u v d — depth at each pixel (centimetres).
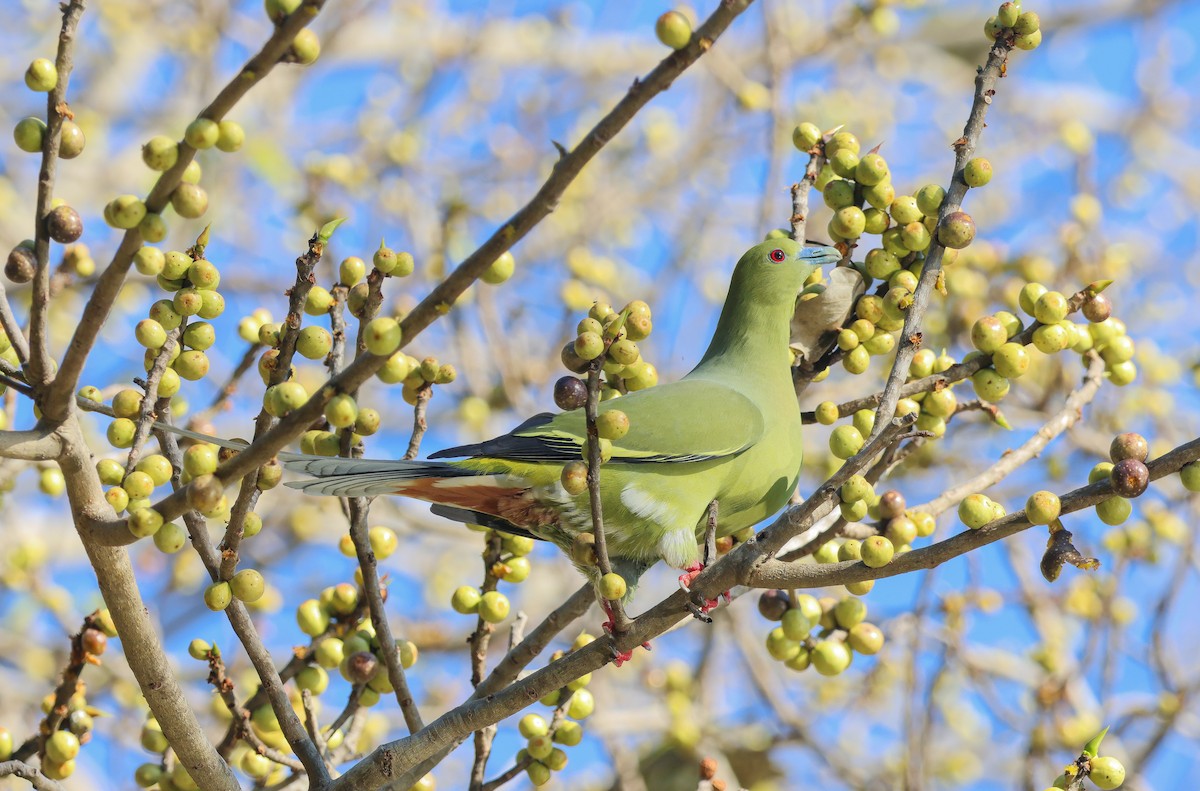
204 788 709
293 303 653
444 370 780
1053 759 1238
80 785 1313
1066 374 1395
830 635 822
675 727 1365
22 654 1423
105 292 568
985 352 777
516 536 859
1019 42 786
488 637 836
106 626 795
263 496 1666
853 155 840
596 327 603
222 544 689
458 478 788
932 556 655
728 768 1391
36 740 791
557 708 820
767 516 918
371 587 792
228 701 761
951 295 1352
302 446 766
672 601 694
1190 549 1209
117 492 648
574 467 616
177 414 896
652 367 854
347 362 1551
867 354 835
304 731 750
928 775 1177
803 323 901
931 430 789
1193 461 621
